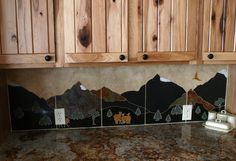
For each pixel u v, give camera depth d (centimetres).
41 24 144
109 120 195
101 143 165
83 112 191
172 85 199
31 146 161
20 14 141
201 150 155
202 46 160
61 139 172
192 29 157
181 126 197
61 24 146
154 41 154
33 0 141
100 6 146
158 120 200
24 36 143
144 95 196
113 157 146
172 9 153
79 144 164
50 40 145
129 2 149
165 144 164
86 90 190
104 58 150
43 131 186
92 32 148
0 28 141
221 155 149
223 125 187
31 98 185
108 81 191
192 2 154
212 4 157
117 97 193
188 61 161
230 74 201
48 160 143
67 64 150
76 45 147
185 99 202
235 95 195
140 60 154
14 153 151
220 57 161
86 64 153
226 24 159
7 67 145
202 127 195
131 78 193
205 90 204
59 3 144
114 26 149
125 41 151
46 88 186
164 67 196
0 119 164
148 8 151
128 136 177
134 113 197
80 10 145
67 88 188
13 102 183
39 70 183
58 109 188
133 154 150
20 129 186
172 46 156
